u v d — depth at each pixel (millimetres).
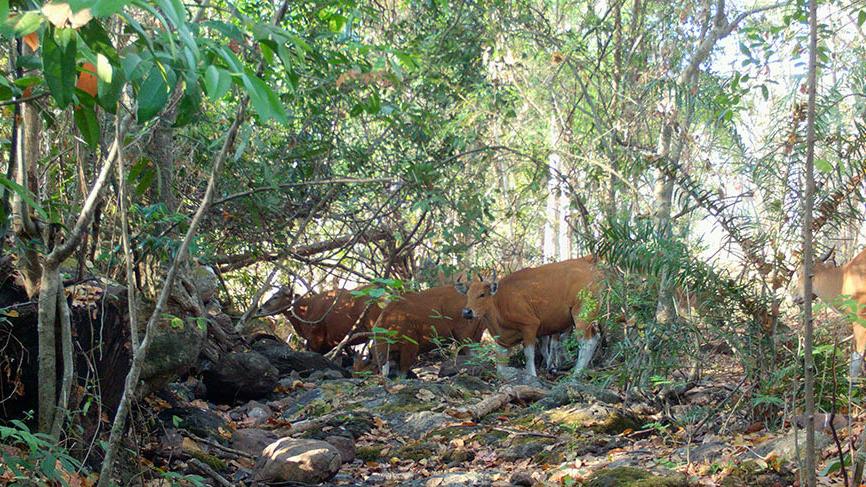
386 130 9336
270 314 10594
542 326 10609
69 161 5473
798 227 5055
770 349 6035
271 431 7105
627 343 7203
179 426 6312
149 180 4727
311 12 6613
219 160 3801
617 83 10914
